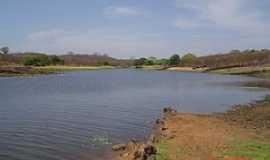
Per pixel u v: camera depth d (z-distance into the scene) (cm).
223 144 2589
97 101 5756
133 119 3972
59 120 3866
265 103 5319
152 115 4284
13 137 2997
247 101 5762
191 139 2770
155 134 3031
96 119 3956
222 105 5312
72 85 9300
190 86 9044
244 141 2684
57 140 2892
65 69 19950
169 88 8444
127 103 5512
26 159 2356
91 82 10575
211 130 3162
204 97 6450
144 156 2241
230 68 18325
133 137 3036
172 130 3164
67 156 2423
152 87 8762
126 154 2416
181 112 4506
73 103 5459
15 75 14175
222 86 8962
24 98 6147
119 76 14600
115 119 3966
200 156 2275
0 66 15838
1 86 8825
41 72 16212
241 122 3631
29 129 3353
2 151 2547
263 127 3319
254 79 11819
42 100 5847
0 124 3603
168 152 2372
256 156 2245
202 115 4188
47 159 2359
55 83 10050
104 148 2627
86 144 2755
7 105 5162
